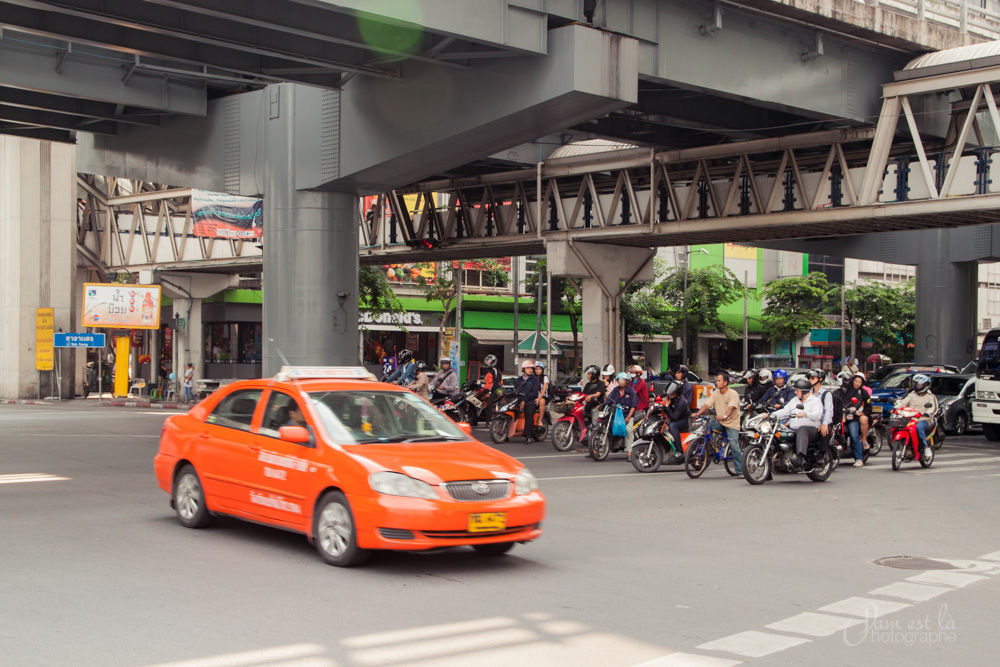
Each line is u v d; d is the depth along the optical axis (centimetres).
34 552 847
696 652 575
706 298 5434
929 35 2134
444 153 1972
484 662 546
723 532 1041
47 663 530
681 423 1675
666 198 2795
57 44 2009
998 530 1097
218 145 2367
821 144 2327
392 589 722
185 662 534
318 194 2231
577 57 1645
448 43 1658
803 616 672
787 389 1766
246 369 5344
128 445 1981
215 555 838
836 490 1453
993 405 2595
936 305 3722
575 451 2045
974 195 2045
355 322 2300
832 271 7044
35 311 4606
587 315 3030
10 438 2152
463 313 5375
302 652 557
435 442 851
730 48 1908
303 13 1598
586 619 647
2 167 4650
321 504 806
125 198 5062
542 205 3062
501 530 780
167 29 1619
